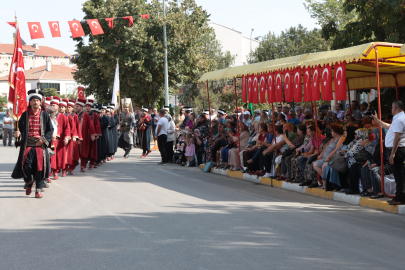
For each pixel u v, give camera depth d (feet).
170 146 53.42
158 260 16.37
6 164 52.37
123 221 22.86
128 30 97.40
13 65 34.30
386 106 45.96
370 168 27.81
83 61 116.98
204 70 113.50
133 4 99.25
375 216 24.54
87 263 16.06
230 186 36.19
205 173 44.96
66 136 38.73
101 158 51.06
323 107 51.44
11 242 18.94
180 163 52.80
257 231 20.83
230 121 44.29
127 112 62.13
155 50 100.07
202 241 19.04
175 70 106.01
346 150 30.30
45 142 29.91
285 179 36.24
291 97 34.40
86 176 41.86
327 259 16.60
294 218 23.81
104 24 99.50
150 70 107.14
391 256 17.04
